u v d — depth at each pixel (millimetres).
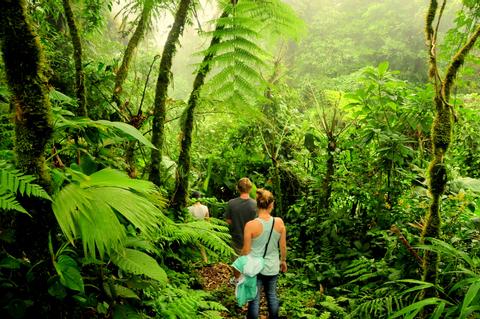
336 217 4906
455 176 3842
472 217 3506
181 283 3334
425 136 5121
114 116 3986
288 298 3979
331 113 6332
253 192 6273
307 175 6484
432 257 2529
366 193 4793
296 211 5930
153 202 2406
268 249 3113
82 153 2727
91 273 2176
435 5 2543
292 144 7094
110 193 1753
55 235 1776
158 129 3703
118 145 3893
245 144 6922
